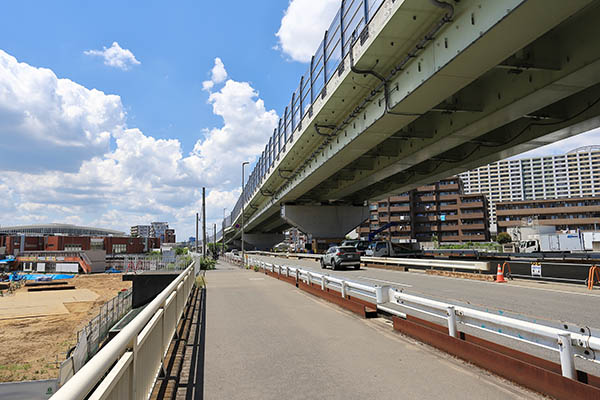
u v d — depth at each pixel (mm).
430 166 35344
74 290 48406
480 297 13133
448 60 14125
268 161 50750
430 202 101312
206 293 16469
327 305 12227
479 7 12305
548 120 21000
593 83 15297
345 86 21828
